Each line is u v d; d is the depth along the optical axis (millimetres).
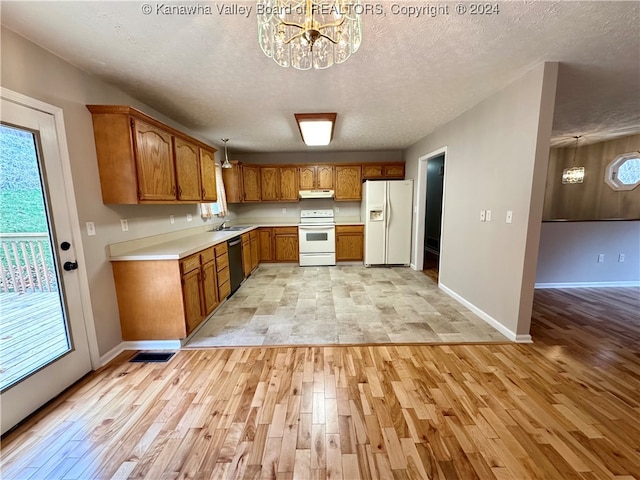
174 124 3338
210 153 3658
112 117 2086
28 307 1740
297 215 5836
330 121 3252
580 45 1790
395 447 1397
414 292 3748
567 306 3160
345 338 2512
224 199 4836
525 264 2275
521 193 2266
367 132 4004
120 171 2143
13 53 1557
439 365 2080
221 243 3250
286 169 5344
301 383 1896
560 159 5789
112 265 2279
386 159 5602
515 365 2066
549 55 1914
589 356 2178
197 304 2627
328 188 5406
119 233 2352
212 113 3041
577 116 3445
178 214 3371
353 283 4195
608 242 3785
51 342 1816
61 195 1827
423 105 2879
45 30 1555
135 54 1824
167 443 1433
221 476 1260
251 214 5824
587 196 5441
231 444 1424
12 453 1381
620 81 2383
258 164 5305
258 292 3820
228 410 1656
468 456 1344
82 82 2004
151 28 1559
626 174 4793
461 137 3174
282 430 1508
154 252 2365
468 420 1560
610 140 4988
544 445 1398
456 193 3340
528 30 1621
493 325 2688
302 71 2088
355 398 1744
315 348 2350
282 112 3029
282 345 2406
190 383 1913
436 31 1620
